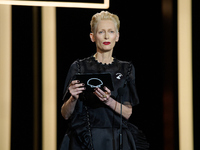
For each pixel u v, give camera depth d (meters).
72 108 4.52
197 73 6.88
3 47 6.66
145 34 7.23
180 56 6.88
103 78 4.27
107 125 4.54
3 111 6.66
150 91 7.27
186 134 6.94
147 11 7.20
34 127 6.93
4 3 6.13
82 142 4.41
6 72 6.67
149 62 7.25
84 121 4.54
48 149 6.90
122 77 4.71
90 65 4.71
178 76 6.90
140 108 7.32
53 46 6.92
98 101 4.57
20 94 6.90
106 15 4.77
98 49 4.78
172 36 6.91
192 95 6.91
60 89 7.10
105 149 4.44
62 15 7.12
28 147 6.92
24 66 6.90
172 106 7.02
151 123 7.29
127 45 7.26
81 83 4.32
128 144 4.55
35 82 6.92
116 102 4.55
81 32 7.17
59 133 7.10
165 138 7.18
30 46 6.90
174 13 6.86
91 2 6.32
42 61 6.90
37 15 6.89
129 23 7.23
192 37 6.86
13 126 6.89
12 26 6.86
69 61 7.14
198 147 6.93
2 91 6.66
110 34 4.71
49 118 6.91
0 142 6.64
